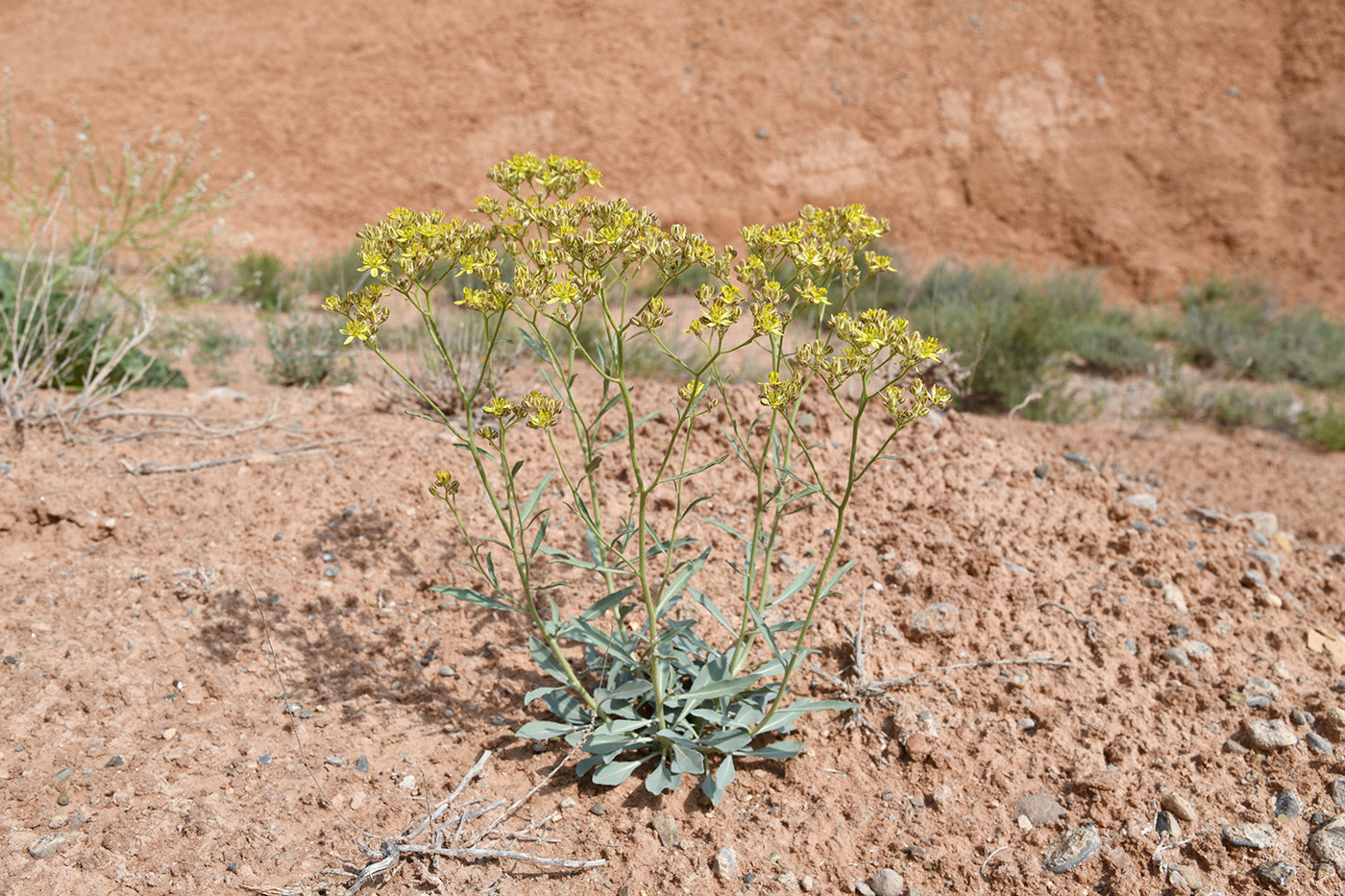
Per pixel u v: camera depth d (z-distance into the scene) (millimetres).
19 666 2656
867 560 3285
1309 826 2338
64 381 4664
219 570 3143
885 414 4285
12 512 3354
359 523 3410
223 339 6371
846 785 2494
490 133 14305
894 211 13727
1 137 12523
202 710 2598
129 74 14094
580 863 2203
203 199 12945
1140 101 13945
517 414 2152
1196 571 3406
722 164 14141
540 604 3045
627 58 14742
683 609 2988
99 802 2244
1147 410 7270
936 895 2193
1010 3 14953
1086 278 11789
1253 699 2760
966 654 2912
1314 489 5543
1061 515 3654
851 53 14742
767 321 1967
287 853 2170
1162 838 2316
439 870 2158
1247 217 12859
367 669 2811
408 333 6281
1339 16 13773
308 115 13992
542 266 2008
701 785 2438
